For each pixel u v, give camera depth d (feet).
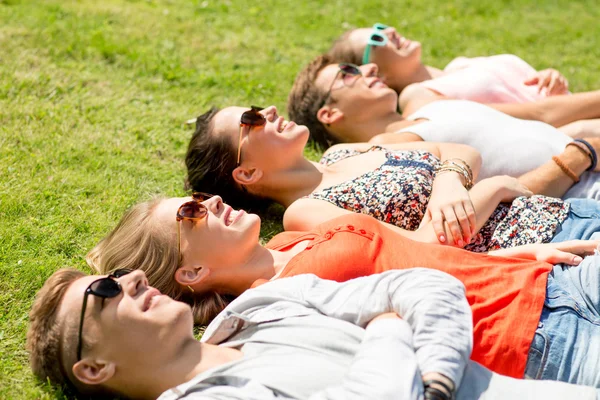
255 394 8.69
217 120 14.93
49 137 16.48
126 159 16.31
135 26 22.34
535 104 16.89
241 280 12.27
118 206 14.70
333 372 8.92
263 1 25.68
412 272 9.71
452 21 25.96
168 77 19.84
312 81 17.90
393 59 18.90
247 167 14.74
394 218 13.56
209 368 9.57
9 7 22.00
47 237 13.55
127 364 9.52
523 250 12.03
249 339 9.89
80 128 17.10
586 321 10.30
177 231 11.96
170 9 24.03
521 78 18.57
